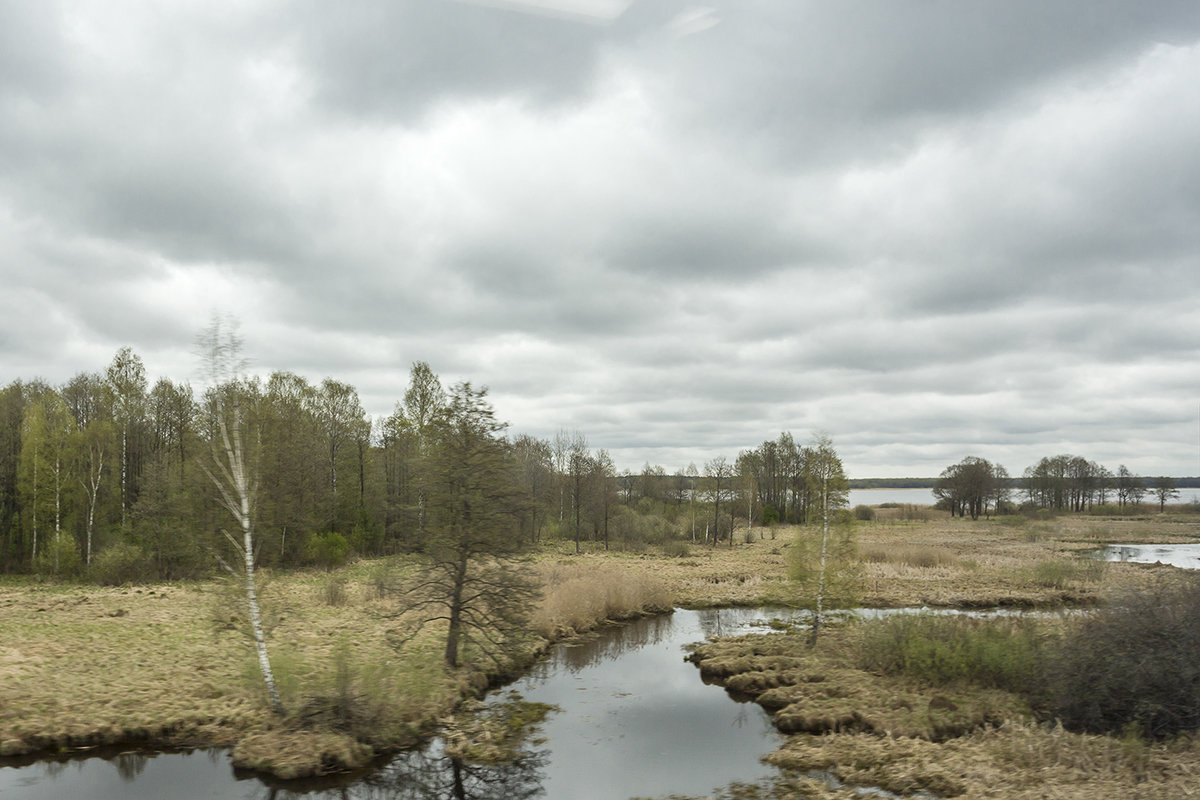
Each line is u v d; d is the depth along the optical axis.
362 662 22.64
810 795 14.25
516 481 24.91
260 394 49.84
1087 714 16.41
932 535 81.56
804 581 26.92
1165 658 15.61
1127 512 125.31
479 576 23.72
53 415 49.47
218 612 18.62
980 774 14.00
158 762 15.96
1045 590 40.91
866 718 18.12
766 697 20.98
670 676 24.55
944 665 20.88
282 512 43.84
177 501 40.69
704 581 45.34
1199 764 13.19
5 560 47.38
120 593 35.88
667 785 15.34
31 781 14.91
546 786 15.40
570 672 25.14
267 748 16.06
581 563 52.69
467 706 20.83
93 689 18.75
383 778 15.83
